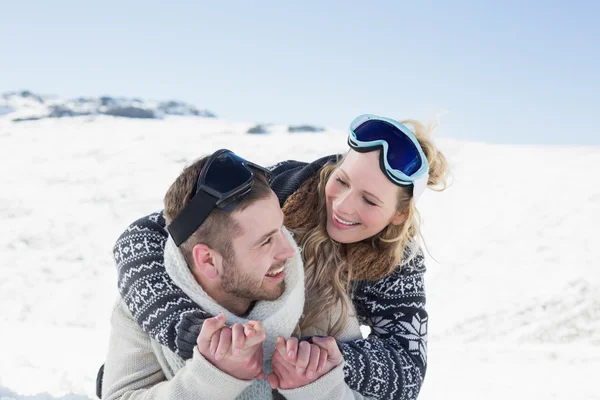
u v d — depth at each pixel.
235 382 1.39
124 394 1.62
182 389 1.41
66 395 3.08
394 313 2.00
